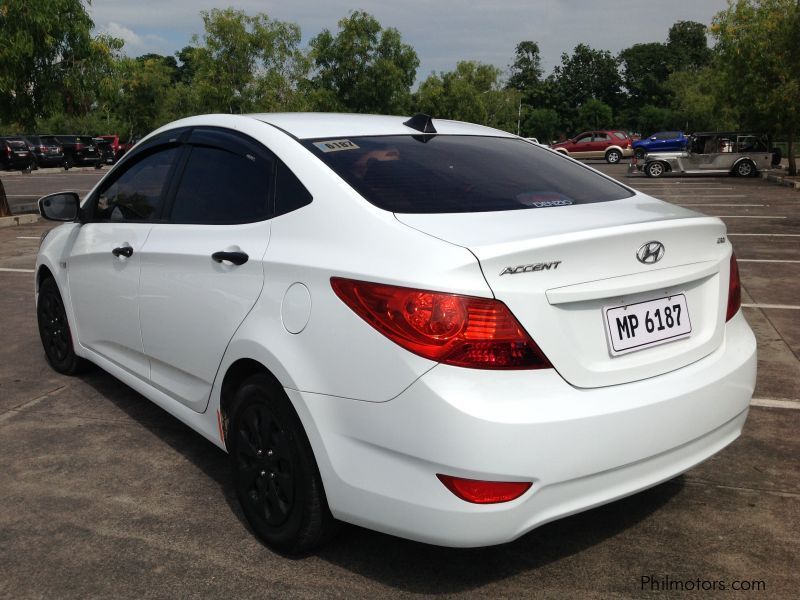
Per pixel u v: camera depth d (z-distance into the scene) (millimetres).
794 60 21859
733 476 3281
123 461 3486
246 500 2787
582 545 2738
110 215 3871
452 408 2086
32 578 2549
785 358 4922
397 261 2248
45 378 4664
